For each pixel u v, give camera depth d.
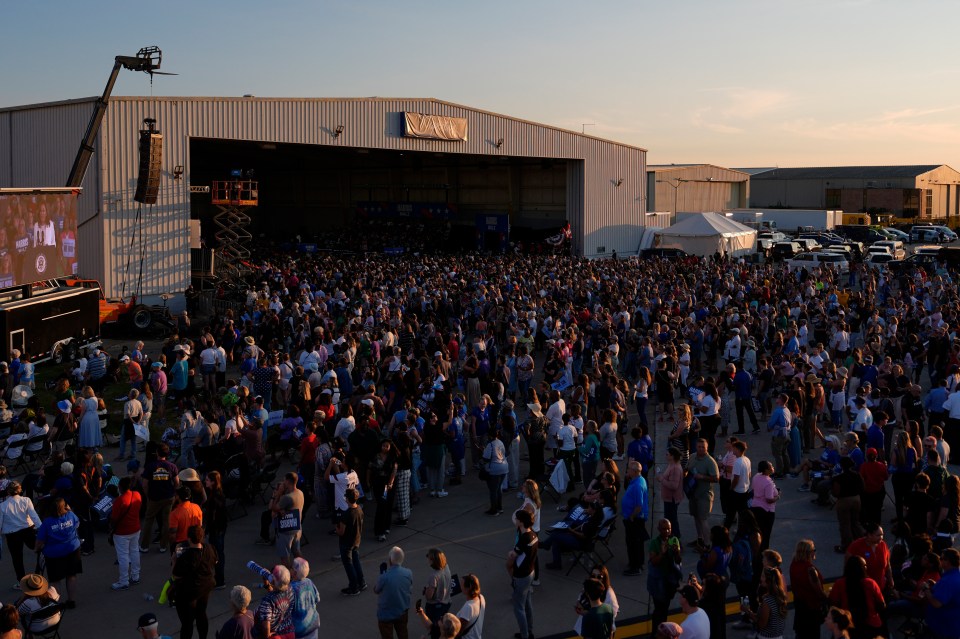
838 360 22.88
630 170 59.19
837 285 41.50
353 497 10.86
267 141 37.44
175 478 12.35
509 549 12.44
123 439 16.38
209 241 62.56
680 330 23.67
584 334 24.45
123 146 31.98
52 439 15.60
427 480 15.45
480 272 36.38
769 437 18.16
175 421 19.27
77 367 20.97
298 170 70.00
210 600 10.80
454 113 46.47
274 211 72.81
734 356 21.39
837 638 7.41
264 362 19.03
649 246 59.78
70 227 27.42
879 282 41.16
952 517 10.54
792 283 36.41
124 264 32.28
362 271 37.00
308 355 19.83
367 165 65.25
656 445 17.72
